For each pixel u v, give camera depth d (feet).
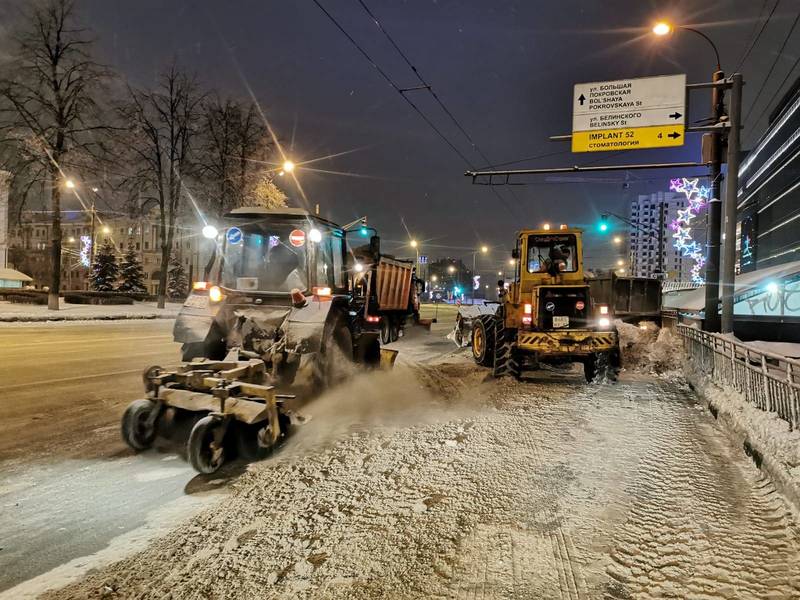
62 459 15.79
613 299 59.00
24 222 86.79
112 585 9.16
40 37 75.31
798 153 131.75
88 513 12.15
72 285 269.85
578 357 31.22
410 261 67.00
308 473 14.60
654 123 41.60
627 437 18.92
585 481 14.44
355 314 26.73
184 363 19.40
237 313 22.16
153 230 258.57
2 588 9.08
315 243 22.99
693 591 9.24
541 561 10.16
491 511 12.36
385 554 10.26
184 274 216.54
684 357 38.27
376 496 13.06
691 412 23.32
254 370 17.90
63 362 35.04
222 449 15.08
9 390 25.36
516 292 33.83
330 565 9.82
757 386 19.38
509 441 18.04
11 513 12.11
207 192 98.84
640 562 10.22
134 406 16.21
